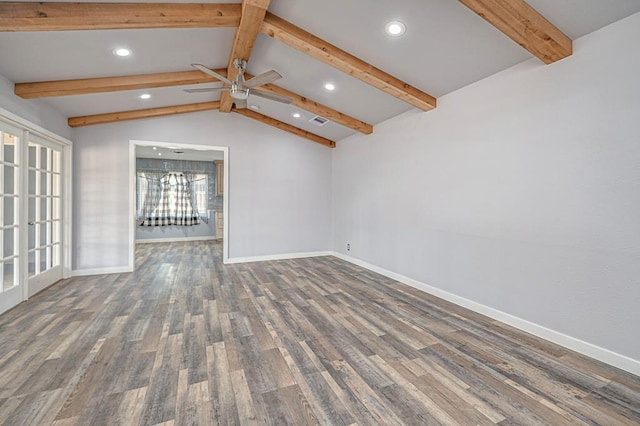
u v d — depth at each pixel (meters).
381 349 2.45
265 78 3.12
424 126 4.00
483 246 3.20
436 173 3.80
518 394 1.90
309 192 6.35
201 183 9.17
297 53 3.53
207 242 8.64
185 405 1.77
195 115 5.40
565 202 2.51
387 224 4.77
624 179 2.17
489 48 2.74
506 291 2.97
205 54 3.53
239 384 1.97
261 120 5.77
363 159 5.42
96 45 2.91
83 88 3.50
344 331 2.77
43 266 4.02
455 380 2.04
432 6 2.44
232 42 3.35
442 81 3.39
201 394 1.87
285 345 2.50
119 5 2.42
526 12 2.18
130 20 2.46
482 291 3.21
